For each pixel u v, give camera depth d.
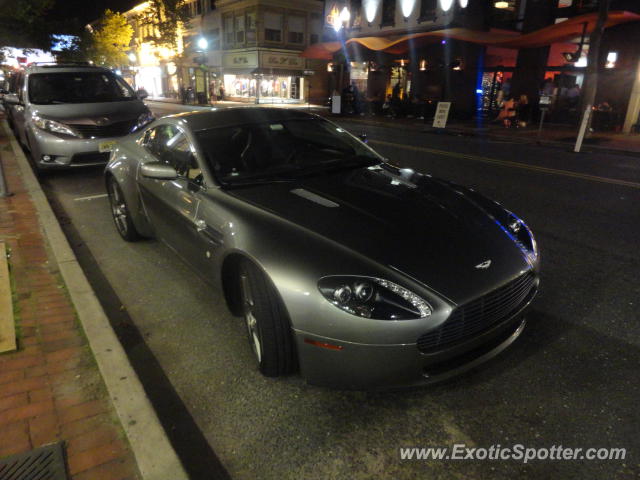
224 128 3.52
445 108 17.27
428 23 22.53
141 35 48.69
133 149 4.43
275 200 2.84
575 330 3.12
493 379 2.62
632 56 15.55
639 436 2.20
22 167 7.44
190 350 2.97
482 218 2.77
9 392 2.41
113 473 1.93
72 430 2.16
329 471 2.04
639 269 4.13
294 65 35.75
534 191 6.97
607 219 5.60
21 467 1.96
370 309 2.11
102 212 5.86
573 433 2.23
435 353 2.18
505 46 18.22
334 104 24.58
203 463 2.11
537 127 17.56
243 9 34.31
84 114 7.30
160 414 2.41
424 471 2.04
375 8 25.61
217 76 38.81
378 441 2.21
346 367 2.20
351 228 2.49
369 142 12.80
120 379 2.46
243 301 2.72
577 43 16.67
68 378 2.52
